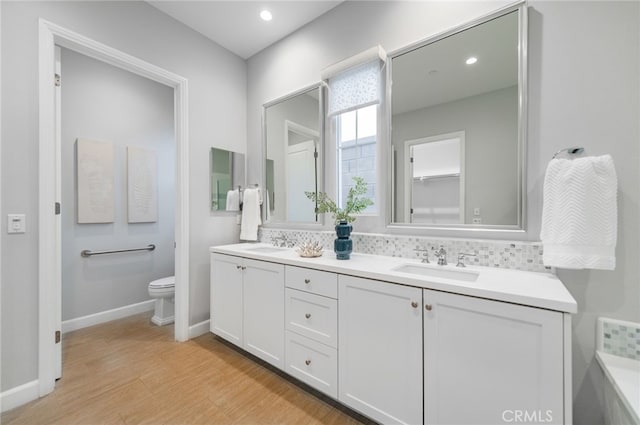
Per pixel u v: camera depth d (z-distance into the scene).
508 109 1.43
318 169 2.23
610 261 1.09
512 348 0.97
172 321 2.70
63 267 2.46
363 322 1.34
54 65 1.70
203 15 2.21
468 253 1.50
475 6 1.53
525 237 1.39
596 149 1.22
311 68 2.28
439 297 1.12
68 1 1.70
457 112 1.58
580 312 1.24
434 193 1.66
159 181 3.16
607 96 1.21
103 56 1.88
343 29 2.07
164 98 3.22
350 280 1.38
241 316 2.00
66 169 2.48
